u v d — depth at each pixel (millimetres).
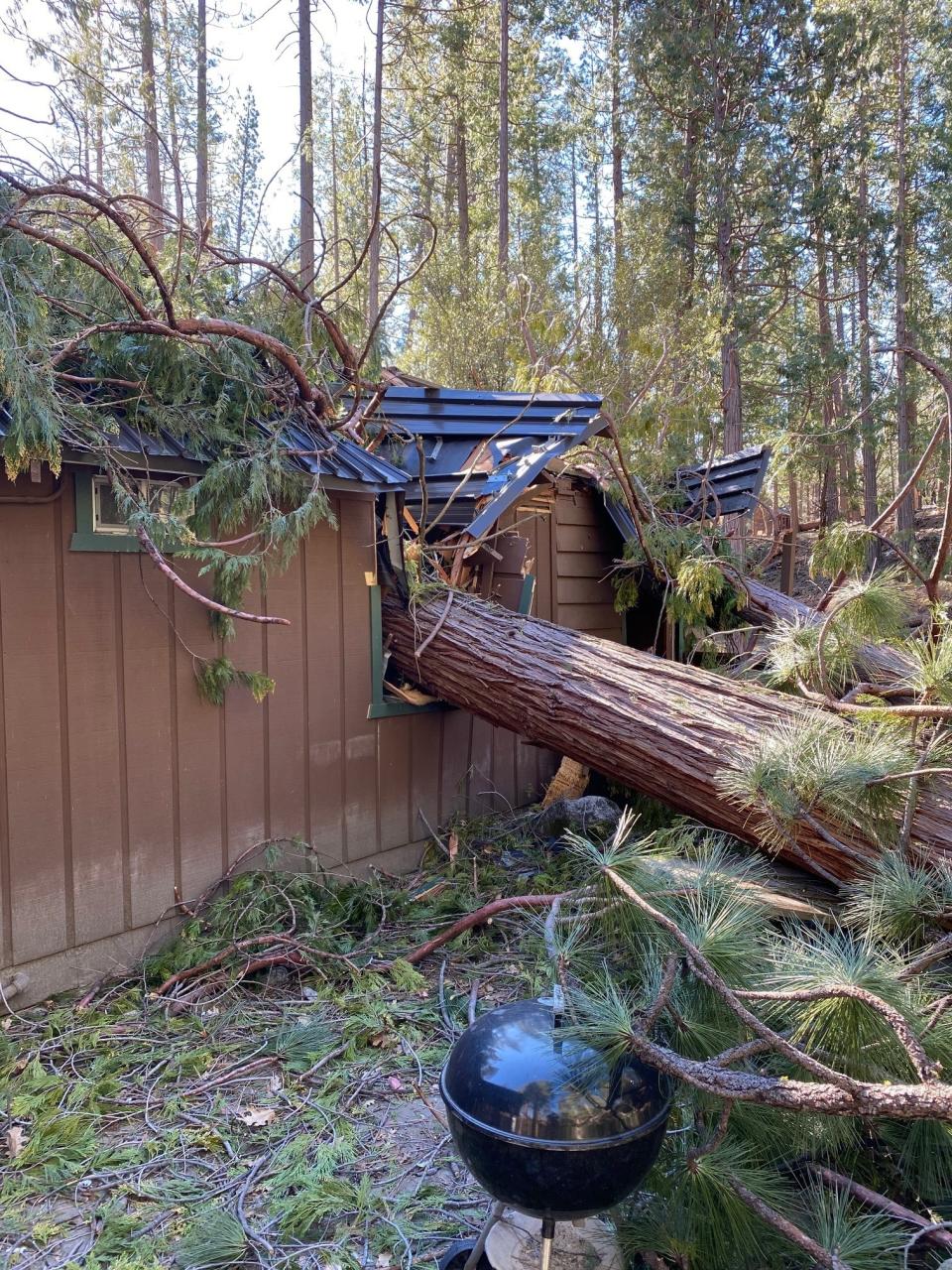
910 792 2512
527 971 3486
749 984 1942
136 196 3523
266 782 4004
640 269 12867
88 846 3271
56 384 3152
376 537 4660
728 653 6859
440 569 5117
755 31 17719
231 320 4023
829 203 17734
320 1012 3217
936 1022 1956
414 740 4910
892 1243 1720
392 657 4844
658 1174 1910
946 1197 2064
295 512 3648
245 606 3873
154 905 3520
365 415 4676
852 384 18172
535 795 6090
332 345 4633
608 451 6555
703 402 8914
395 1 11945
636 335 9781
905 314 18359
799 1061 1616
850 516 17828
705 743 3512
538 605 6375
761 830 3182
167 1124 2547
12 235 2938
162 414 3432
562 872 4539
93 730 3287
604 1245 1793
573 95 20594
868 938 2113
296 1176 2291
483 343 11812
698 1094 1869
